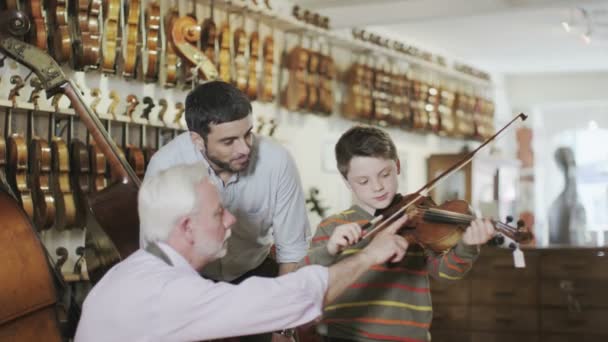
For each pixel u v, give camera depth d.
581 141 10.47
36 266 2.75
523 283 5.48
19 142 3.74
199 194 1.93
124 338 1.85
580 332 5.36
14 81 3.82
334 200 6.72
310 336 2.96
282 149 2.90
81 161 4.07
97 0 4.14
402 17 6.00
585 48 8.51
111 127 4.54
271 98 5.66
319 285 1.91
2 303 2.62
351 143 2.31
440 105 7.98
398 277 2.29
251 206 2.86
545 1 5.55
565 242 6.82
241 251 2.96
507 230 2.17
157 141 4.68
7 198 2.84
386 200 2.32
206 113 2.49
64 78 3.20
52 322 2.78
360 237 2.09
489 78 9.32
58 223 4.05
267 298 1.85
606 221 10.26
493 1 5.69
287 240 2.93
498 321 5.52
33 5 3.84
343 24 6.18
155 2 4.59
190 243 1.94
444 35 7.84
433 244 2.24
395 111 7.11
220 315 1.83
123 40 4.60
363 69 6.71
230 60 5.29
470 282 5.60
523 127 10.23
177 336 1.84
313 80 6.08
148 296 1.84
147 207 1.93
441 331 5.65
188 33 4.69
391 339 2.25
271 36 5.67
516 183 9.23
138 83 4.73
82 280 4.12
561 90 10.17
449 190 7.99
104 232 3.08
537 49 8.58
